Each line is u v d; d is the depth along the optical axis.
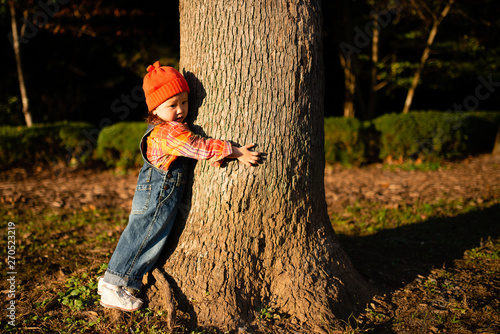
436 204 5.84
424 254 3.88
